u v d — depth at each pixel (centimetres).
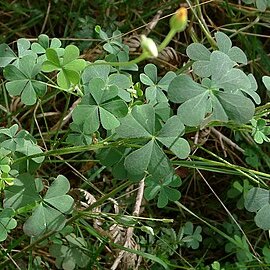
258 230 49
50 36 53
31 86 35
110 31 50
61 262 42
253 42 50
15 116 47
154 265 45
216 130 49
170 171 33
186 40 51
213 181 51
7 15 52
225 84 32
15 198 35
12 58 37
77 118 33
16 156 37
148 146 33
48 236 40
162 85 37
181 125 33
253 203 35
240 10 50
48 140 43
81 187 46
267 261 45
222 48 35
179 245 47
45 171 47
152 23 49
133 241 43
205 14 50
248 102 32
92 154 47
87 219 44
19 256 41
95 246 45
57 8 52
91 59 48
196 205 50
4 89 47
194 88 32
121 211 45
